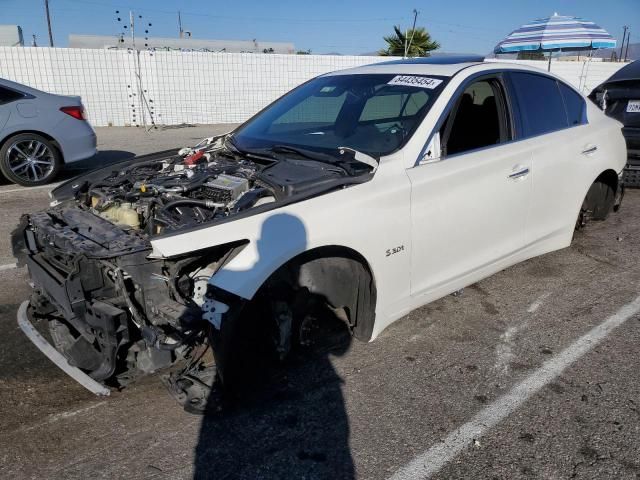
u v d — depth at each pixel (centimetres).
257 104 1752
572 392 298
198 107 1680
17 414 279
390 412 283
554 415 279
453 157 348
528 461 248
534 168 398
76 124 820
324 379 310
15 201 701
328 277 306
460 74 369
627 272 459
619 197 551
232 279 254
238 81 1703
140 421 275
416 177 324
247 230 263
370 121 364
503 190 374
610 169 495
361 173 312
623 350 340
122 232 279
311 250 287
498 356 334
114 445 257
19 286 432
